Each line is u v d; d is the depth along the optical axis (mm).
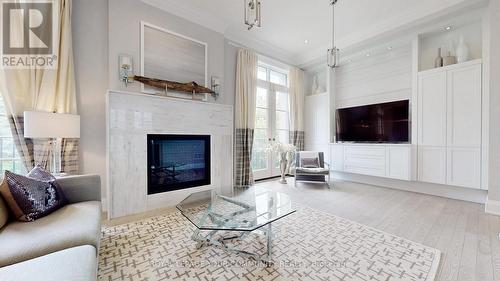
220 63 3857
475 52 3420
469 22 3438
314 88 5660
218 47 3826
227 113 3756
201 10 3443
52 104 2445
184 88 3264
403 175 3852
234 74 4398
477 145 3141
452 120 3365
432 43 3865
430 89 3604
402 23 3588
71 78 2568
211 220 1789
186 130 3238
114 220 2553
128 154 2707
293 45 4766
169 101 3064
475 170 3156
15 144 2299
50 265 975
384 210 2930
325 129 5277
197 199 2371
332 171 5250
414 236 2146
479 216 2674
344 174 5039
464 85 3258
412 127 3805
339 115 5047
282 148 4617
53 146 2436
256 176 4961
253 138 4582
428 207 3053
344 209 2973
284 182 4637
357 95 4945
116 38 2783
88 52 2711
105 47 2814
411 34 3852
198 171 3412
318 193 3820
